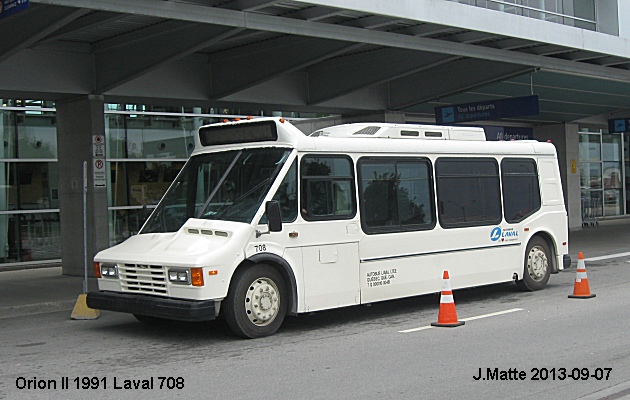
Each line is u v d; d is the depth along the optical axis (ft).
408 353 29.17
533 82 69.15
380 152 37.42
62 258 58.70
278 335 33.73
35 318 41.88
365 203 36.55
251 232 32.17
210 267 30.83
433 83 66.85
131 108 74.43
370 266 36.35
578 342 30.48
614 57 65.72
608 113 97.45
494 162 43.24
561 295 44.09
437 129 41.45
